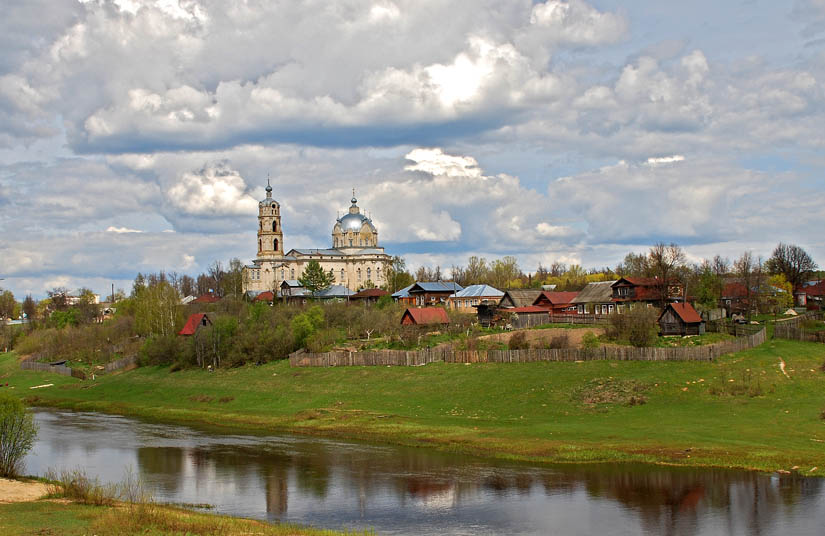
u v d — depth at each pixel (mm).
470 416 92062
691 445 69312
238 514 56406
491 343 123062
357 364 124500
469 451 74438
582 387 96062
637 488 59375
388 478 65938
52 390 145125
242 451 80250
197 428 98312
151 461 76625
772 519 51281
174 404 120000
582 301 164625
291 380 122000
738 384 89312
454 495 59875
